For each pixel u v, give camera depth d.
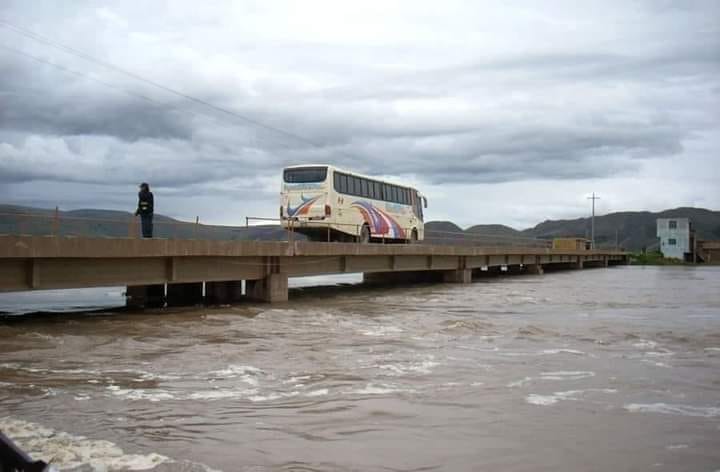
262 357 13.47
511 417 8.84
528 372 12.02
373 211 37.47
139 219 20.70
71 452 7.13
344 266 31.98
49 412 8.80
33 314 21.39
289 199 33.00
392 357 13.59
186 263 22.47
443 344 15.55
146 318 20.17
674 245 112.06
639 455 7.34
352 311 23.77
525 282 47.84
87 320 19.50
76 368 11.98
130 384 10.69
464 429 8.27
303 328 18.48
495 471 6.79
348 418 8.73
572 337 17.00
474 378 11.41
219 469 6.72
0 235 16.28
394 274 49.94
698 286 43.09
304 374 11.67
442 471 6.77
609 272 72.62
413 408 9.27
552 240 86.50
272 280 26.20
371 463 6.99
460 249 44.12
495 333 17.69
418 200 45.50
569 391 10.45
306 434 8.00
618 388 10.70
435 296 32.38
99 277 19.66
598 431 8.23
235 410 9.07
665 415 9.03
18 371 11.56
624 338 16.91
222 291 26.89
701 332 18.22
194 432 8.01
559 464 7.03
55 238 17.52
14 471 3.57
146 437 7.77
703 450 7.54
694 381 11.36
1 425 8.11
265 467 6.81
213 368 12.20
